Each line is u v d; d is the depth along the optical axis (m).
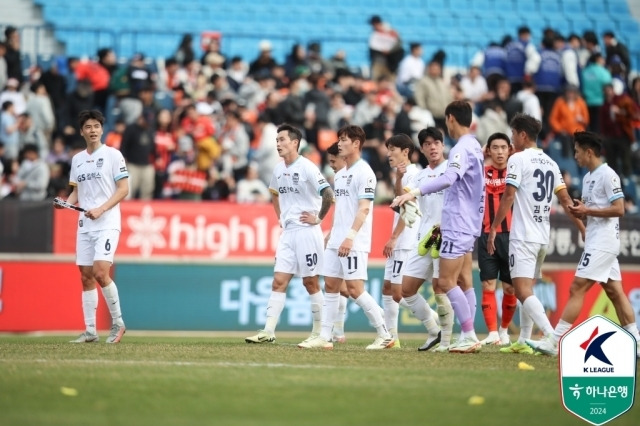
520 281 40.31
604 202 40.50
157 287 62.03
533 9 109.25
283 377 31.05
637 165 87.12
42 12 96.50
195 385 29.14
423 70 87.19
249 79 80.12
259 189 71.06
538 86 84.75
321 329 43.41
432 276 42.38
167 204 62.44
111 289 44.84
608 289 41.97
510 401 27.47
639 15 111.19
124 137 70.62
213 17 100.88
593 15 110.38
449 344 42.12
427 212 43.34
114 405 25.77
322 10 104.06
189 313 62.34
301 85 80.50
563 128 82.38
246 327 63.12
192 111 73.19
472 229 39.53
